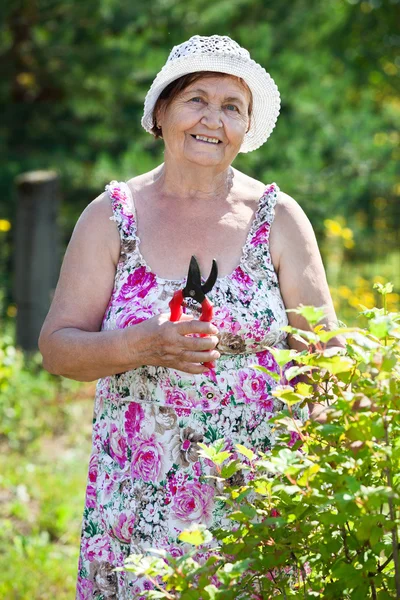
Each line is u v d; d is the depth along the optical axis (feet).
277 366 8.70
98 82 38.65
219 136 8.63
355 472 6.28
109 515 8.59
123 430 8.66
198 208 8.89
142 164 36.60
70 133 41.29
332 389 6.73
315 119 40.88
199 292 7.73
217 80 8.63
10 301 33.40
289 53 41.27
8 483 18.37
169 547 8.38
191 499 8.39
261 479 6.69
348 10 52.31
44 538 15.89
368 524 5.86
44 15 38.78
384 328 5.98
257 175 38.27
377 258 38.91
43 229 26.17
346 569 6.18
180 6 39.22
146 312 8.53
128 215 8.87
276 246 8.85
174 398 8.45
